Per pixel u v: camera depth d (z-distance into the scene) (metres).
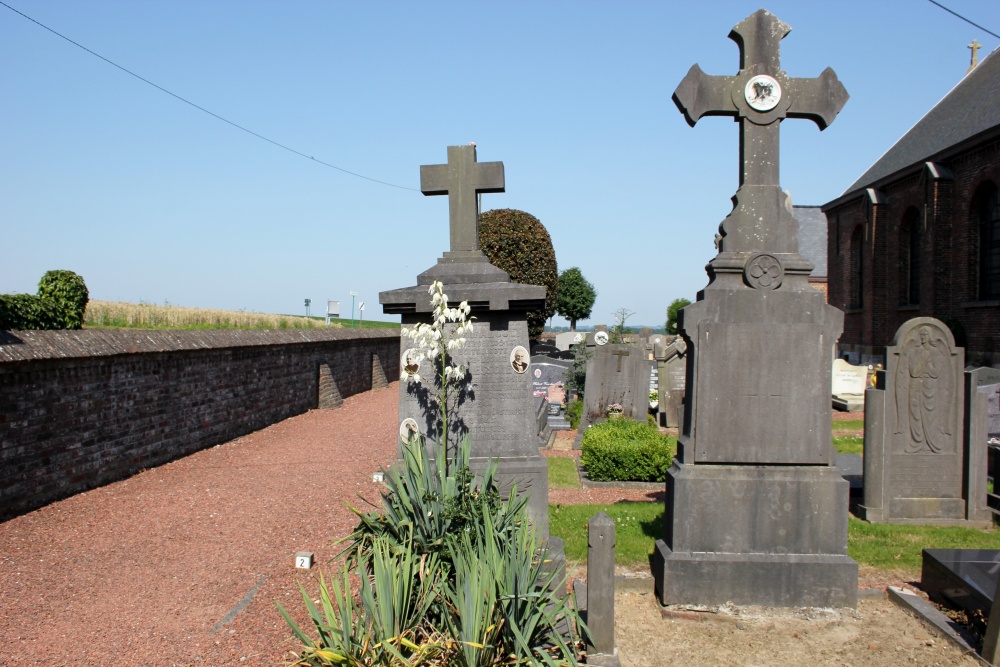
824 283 43.91
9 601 6.33
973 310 23.70
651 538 7.80
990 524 8.77
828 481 6.17
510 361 7.45
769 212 6.48
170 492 10.22
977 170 23.52
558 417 18.59
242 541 8.06
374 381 27.25
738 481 6.20
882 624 5.91
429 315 7.52
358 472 11.84
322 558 7.51
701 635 5.76
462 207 7.90
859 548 7.66
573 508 9.61
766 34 6.54
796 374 6.23
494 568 4.75
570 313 67.12
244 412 15.59
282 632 5.74
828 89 6.51
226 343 14.38
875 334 30.05
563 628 5.33
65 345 9.70
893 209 29.16
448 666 4.39
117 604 6.31
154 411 11.97
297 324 28.66
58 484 9.55
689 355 6.52
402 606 4.73
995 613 5.20
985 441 8.87
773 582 6.10
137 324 20.61
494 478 7.14
